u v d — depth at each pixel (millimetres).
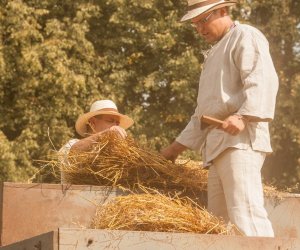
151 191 5926
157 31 21547
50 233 4453
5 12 20703
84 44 20656
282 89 22062
